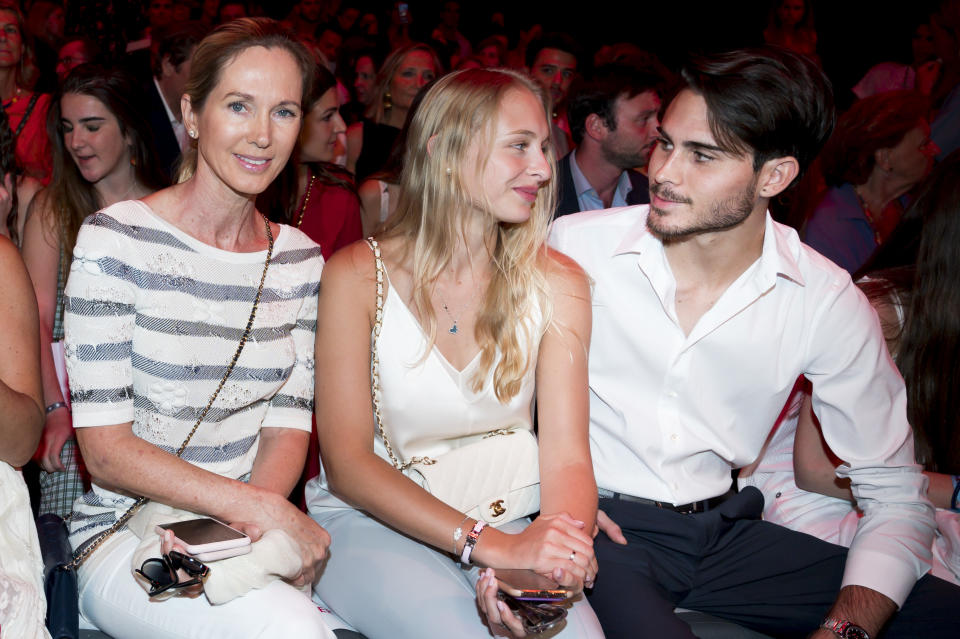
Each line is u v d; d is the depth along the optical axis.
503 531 2.01
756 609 2.18
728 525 2.28
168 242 1.86
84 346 1.79
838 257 3.80
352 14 8.52
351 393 2.00
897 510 2.18
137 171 2.81
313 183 3.22
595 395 2.28
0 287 1.72
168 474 1.79
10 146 1.92
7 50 3.96
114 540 1.88
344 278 2.03
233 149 1.84
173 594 1.70
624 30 9.93
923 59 7.39
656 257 2.15
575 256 2.25
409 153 2.06
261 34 1.84
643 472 2.25
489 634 1.80
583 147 3.94
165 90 3.78
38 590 1.70
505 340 2.05
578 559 1.76
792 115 1.96
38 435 1.74
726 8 9.66
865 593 2.04
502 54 7.81
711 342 2.16
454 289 2.08
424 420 2.07
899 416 2.24
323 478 2.25
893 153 3.74
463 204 2.02
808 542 2.26
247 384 1.96
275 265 2.00
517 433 2.09
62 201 2.72
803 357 2.19
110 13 4.74
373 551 2.01
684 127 2.00
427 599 1.88
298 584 1.86
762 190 2.05
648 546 2.20
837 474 2.29
